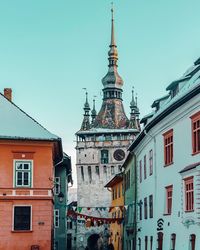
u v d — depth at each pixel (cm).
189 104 3031
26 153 4034
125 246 6228
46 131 4125
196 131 2988
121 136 12531
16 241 3891
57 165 5484
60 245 5472
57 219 5503
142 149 4662
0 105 4303
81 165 12219
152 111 4619
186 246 3070
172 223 3425
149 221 4284
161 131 3750
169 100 3906
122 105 13938
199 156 2912
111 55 14175
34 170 4022
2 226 3891
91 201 12006
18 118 4203
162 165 3741
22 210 3947
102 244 10694
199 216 2784
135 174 5094
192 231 2964
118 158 12288
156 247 3934
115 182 7519
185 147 3166
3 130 4031
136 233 5053
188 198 3039
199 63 3519
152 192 4106
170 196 3553
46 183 4019
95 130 12712
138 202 4959
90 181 12156
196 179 2844
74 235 11219
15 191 3953
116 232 7512
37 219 3950
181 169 3231
